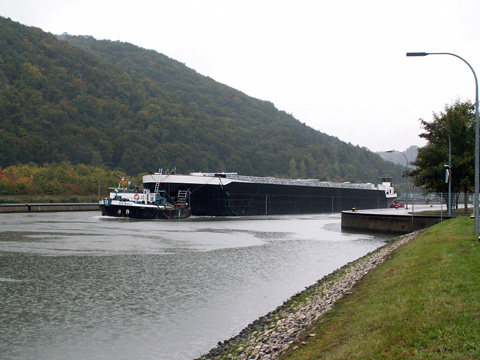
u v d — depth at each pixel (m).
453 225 36.81
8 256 38.50
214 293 26.25
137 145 198.12
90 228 66.12
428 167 62.56
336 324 15.84
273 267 34.84
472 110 63.50
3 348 17.83
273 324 18.62
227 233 61.78
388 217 63.28
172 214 91.12
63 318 21.52
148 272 32.44
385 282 20.00
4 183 134.62
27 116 181.50
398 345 12.00
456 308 13.74
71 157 180.50
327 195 132.12
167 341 18.61
